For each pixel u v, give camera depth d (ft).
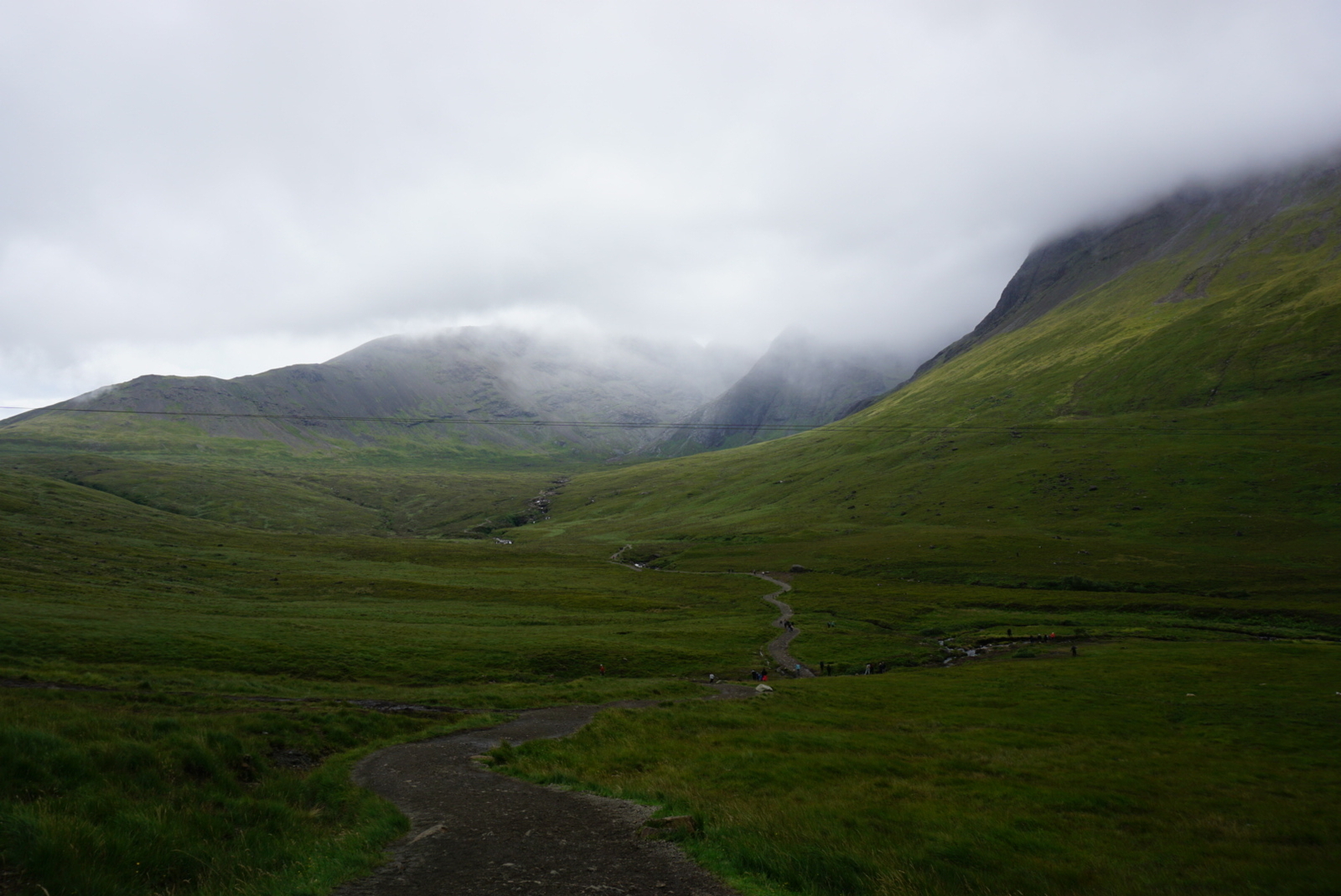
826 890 48.70
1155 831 77.30
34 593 292.20
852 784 97.50
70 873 39.75
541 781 91.40
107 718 84.64
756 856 53.47
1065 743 144.56
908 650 322.34
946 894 49.24
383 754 112.37
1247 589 403.95
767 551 637.30
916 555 550.36
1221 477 614.34
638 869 51.96
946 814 79.56
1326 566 428.97
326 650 234.99
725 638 328.90
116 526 595.47
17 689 124.88
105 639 208.54
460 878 49.55
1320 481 563.48
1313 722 170.09
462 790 85.15
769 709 176.76
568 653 270.67
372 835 59.72
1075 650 309.01
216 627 254.06
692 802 76.28
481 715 160.04
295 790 74.33
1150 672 246.88
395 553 621.31
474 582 484.74
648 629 344.28
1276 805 92.79
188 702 134.31
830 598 448.24
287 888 45.21
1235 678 232.94
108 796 54.65
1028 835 71.97
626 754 114.93
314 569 497.05
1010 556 521.24
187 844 49.80
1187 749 139.44
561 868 52.26
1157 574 445.37
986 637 347.56
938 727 163.02
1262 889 55.88
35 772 54.85
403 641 263.90
